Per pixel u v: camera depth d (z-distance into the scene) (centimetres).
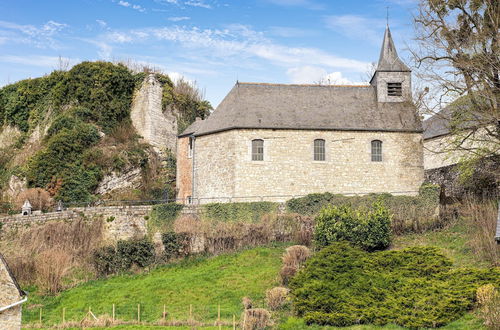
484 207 2586
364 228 2531
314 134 3222
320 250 2488
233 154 3156
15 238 2694
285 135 3200
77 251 2708
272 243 2795
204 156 3338
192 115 4603
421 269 2122
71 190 3459
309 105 3369
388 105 3403
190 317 2072
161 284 2441
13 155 4103
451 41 2677
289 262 2427
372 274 2125
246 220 2941
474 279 1931
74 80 4125
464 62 2533
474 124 2794
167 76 4497
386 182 3222
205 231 2809
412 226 2767
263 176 3152
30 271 2508
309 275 2180
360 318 1827
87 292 2412
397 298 1920
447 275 2044
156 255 2730
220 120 3316
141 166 3825
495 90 2567
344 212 2614
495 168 2783
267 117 3247
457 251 2402
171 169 4041
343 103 3406
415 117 3108
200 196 3325
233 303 2203
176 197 3612
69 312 2219
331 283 2083
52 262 2495
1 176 3894
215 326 1955
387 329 1742
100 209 2922
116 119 4147
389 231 2589
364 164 3225
